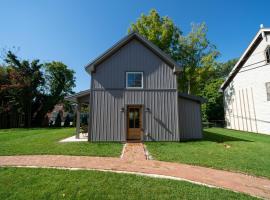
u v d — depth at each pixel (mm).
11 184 4984
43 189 4703
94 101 11891
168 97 12250
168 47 24062
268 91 16484
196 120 13461
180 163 7141
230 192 4664
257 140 12609
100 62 12328
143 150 9281
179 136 11945
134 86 12258
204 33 27094
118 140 11641
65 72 37875
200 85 28516
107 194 4465
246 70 19062
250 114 18406
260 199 4363
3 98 28453
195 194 4500
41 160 7355
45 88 34562
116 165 6797
